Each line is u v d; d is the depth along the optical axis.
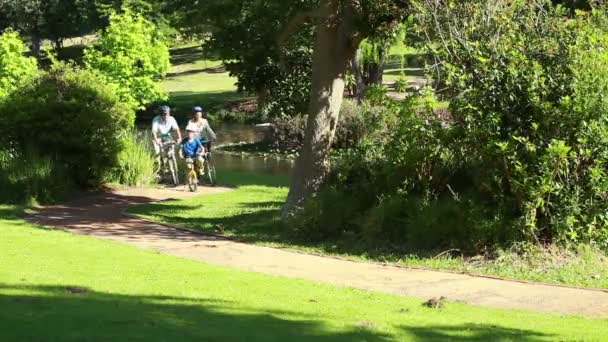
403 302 8.60
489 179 12.14
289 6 17.52
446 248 12.25
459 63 12.52
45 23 69.88
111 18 30.27
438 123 13.01
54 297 7.50
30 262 10.02
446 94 12.73
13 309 6.80
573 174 11.70
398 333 6.75
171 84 62.81
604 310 8.79
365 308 8.00
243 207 18.02
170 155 22.91
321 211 13.86
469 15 12.88
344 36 14.89
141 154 22.73
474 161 12.53
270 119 41.72
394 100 14.38
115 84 28.55
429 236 12.43
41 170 19.31
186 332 6.22
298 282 9.72
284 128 33.44
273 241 13.73
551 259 11.30
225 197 20.31
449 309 8.30
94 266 9.97
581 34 12.06
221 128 42.94
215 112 46.72
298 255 12.48
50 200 19.17
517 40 12.37
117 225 15.52
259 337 6.21
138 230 14.88
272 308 7.65
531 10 12.75
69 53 70.12
